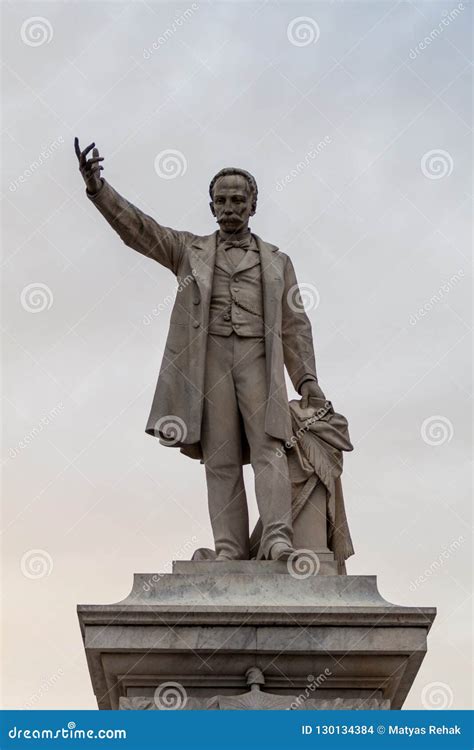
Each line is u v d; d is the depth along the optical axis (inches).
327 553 471.5
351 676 446.6
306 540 482.3
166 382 495.8
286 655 442.3
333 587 453.4
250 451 494.0
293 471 489.4
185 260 507.8
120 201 498.6
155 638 439.5
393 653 441.1
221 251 511.5
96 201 495.2
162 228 510.3
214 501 488.1
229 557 479.5
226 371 496.7
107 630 440.5
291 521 479.2
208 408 494.6
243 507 490.0
